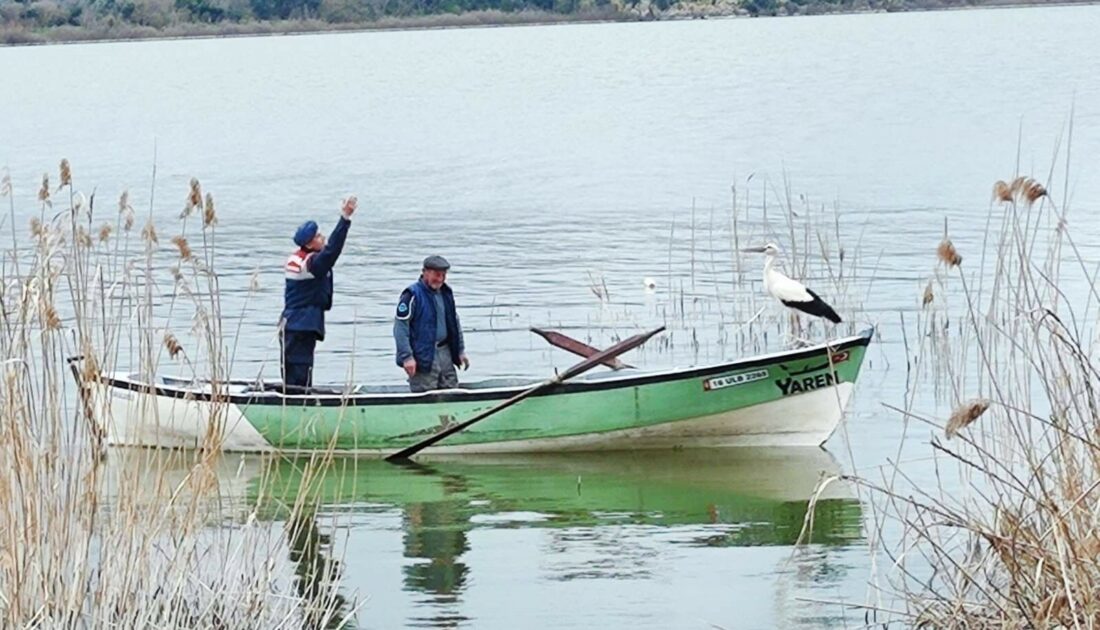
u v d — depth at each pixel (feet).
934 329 95.45
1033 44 478.59
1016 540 48.55
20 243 150.20
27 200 199.82
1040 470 49.29
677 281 129.70
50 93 425.69
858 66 418.31
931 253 135.33
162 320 113.80
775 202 176.76
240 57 577.02
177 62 551.18
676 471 80.07
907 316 110.22
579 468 81.41
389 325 115.34
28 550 49.44
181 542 52.90
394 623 58.34
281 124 329.31
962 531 62.13
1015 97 307.17
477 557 66.18
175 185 217.77
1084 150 212.84
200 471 54.65
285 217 179.93
